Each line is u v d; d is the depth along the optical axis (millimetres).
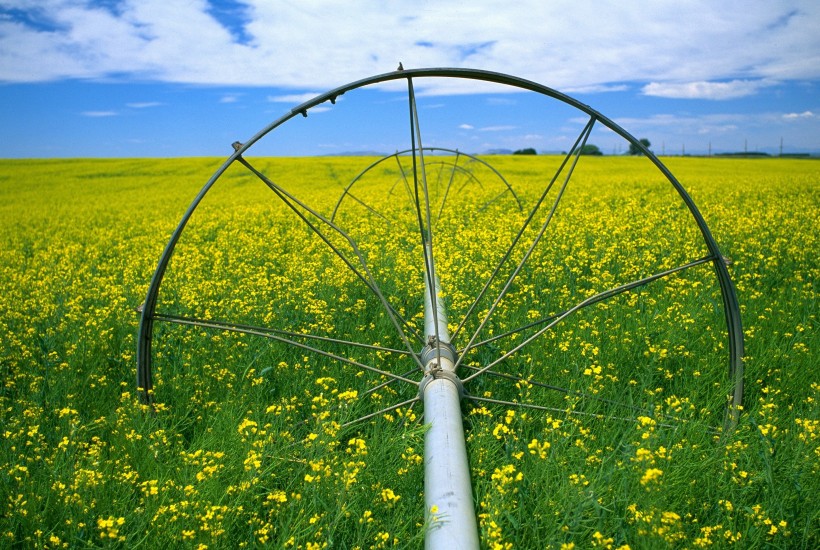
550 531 2604
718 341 4727
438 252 7836
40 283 7871
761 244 7988
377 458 3186
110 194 25141
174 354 4742
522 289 6168
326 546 2516
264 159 45500
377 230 10312
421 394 3518
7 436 3381
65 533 2768
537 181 22047
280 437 3445
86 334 5301
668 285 6188
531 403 3676
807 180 20641
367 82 3305
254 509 2930
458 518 2441
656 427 3400
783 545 2596
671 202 13383
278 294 6500
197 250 9719
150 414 3775
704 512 2859
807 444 3064
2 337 5352
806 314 5293
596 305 5449
